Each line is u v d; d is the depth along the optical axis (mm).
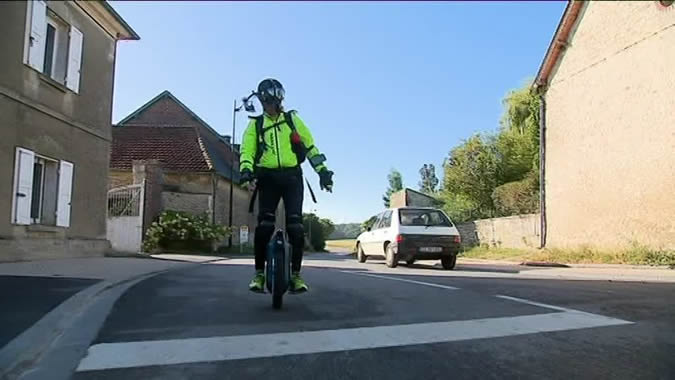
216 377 3350
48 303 5285
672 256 13711
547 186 19375
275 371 3459
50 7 11180
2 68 9914
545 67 19344
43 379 3336
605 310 5414
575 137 18156
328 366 3555
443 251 13070
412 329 4504
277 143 5305
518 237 21312
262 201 5387
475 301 5969
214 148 32500
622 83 16406
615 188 16438
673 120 14656
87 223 12977
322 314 5102
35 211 11430
